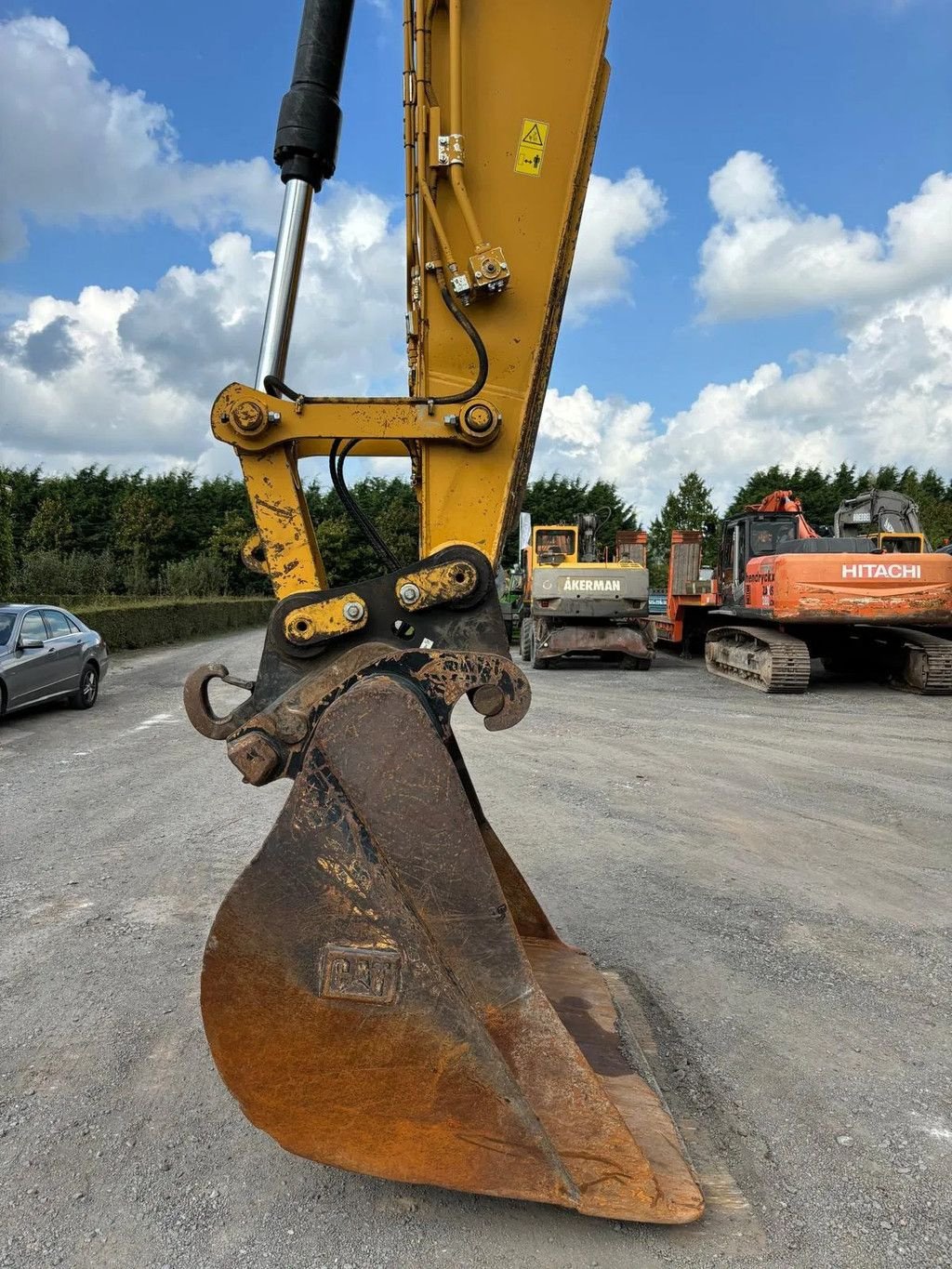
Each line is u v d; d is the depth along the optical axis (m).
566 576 15.86
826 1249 2.09
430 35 2.77
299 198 2.86
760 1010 3.27
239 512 51.59
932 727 9.49
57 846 5.35
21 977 3.55
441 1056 2.04
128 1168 2.40
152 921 4.14
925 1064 2.92
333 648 2.50
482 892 2.15
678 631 18.52
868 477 53.66
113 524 49.09
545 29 2.78
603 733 9.22
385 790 2.11
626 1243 2.11
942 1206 2.24
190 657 21.00
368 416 2.64
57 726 10.20
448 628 2.50
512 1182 2.07
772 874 4.78
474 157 2.78
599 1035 2.80
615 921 4.11
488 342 2.78
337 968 2.04
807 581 11.78
